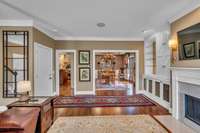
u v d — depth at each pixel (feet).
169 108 16.89
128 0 12.55
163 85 18.74
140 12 14.85
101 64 53.06
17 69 16.72
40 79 19.44
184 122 13.56
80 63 26.81
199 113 12.17
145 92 25.81
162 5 13.11
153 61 24.45
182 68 13.10
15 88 16.62
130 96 24.62
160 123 13.55
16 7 13.64
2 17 15.72
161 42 20.36
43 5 13.41
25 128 7.42
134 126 12.94
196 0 11.33
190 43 12.49
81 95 25.64
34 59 17.33
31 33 16.78
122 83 40.73
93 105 19.40
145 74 26.00
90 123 13.65
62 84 38.40
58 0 12.60
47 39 22.47
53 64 25.67
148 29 20.67
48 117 12.55
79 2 13.00
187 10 12.74
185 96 13.75
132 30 21.33
